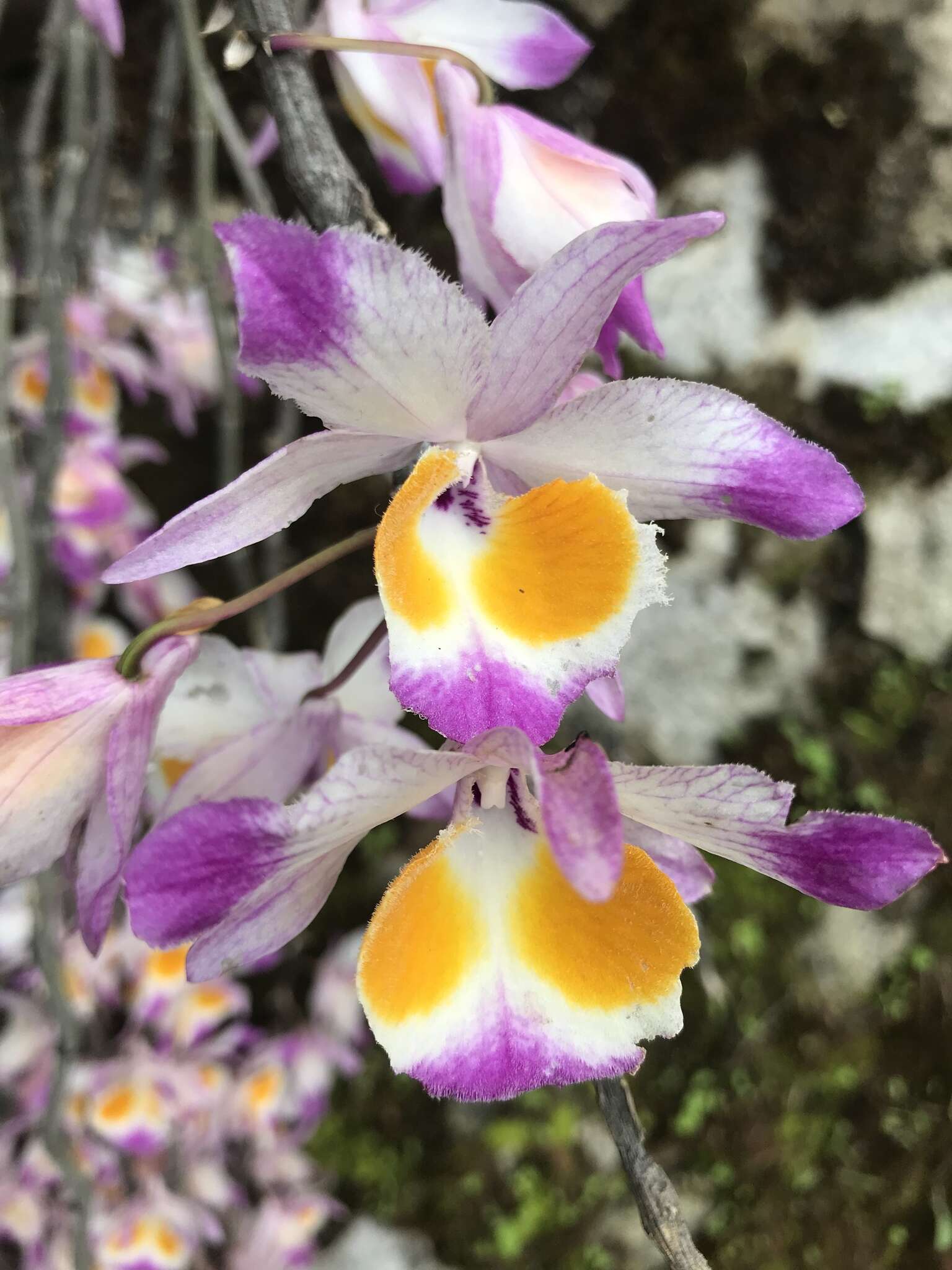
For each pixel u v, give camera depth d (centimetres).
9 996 19
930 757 21
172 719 10
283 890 7
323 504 22
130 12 19
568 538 7
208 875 6
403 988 7
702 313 20
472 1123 22
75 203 15
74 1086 18
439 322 7
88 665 8
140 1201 19
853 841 7
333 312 6
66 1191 14
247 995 23
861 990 21
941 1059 21
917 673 20
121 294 18
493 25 10
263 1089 20
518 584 7
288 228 6
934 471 20
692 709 21
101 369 19
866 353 19
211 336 19
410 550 7
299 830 6
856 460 20
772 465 7
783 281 19
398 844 23
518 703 7
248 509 7
